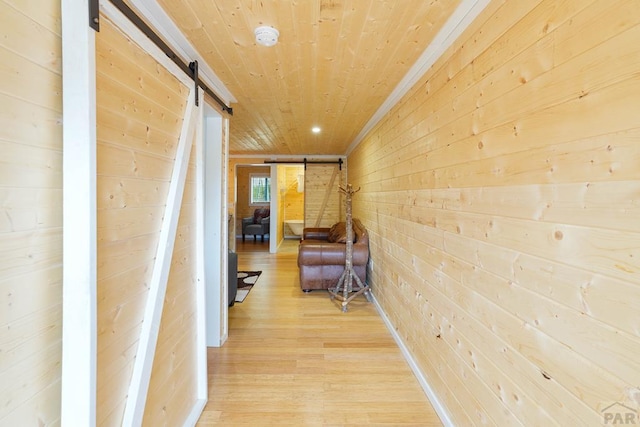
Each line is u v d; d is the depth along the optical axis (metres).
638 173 0.73
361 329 3.10
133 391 1.27
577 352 0.90
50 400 0.92
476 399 1.46
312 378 2.27
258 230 9.06
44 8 0.87
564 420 0.95
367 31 1.69
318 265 4.20
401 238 2.67
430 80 2.00
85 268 0.94
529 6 1.10
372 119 3.66
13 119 0.79
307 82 2.46
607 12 0.80
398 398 2.06
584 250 0.87
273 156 7.11
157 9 1.46
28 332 0.84
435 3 1.44
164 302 1.54
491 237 1.33
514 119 1.17
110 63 1.10
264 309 3.64
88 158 0.94
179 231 1.71
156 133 1.44
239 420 1.85
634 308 0.74
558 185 0.97
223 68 2.17
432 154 1.97
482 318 1.40
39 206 0.87
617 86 0.78
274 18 1.56
